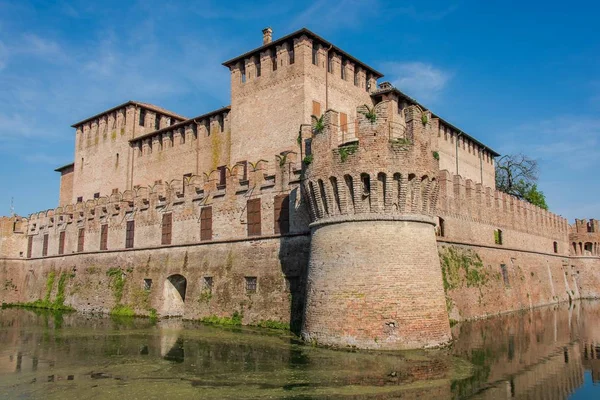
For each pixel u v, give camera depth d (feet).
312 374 74.18
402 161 91.20
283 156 129.80
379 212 91.50
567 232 250.78
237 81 171.32
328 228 96.17
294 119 151.23
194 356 90.74
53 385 73.82
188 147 186.60
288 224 124.88
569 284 238.27
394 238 90.84
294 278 120.06
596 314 169.68
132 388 70.74
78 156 237.86
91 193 226.38
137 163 207.62
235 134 168.14
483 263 155.94
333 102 159.53
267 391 66.85
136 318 154.92
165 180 192.95
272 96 159.02
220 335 112.16
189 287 145.79
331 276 93.25
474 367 79.41
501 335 115.03
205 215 148.05
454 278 135.03
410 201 93.35
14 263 228.43
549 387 70.59
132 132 212.43
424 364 79.25
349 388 67.36
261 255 129.39
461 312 132.98
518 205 192.75
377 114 92.58
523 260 188.75
